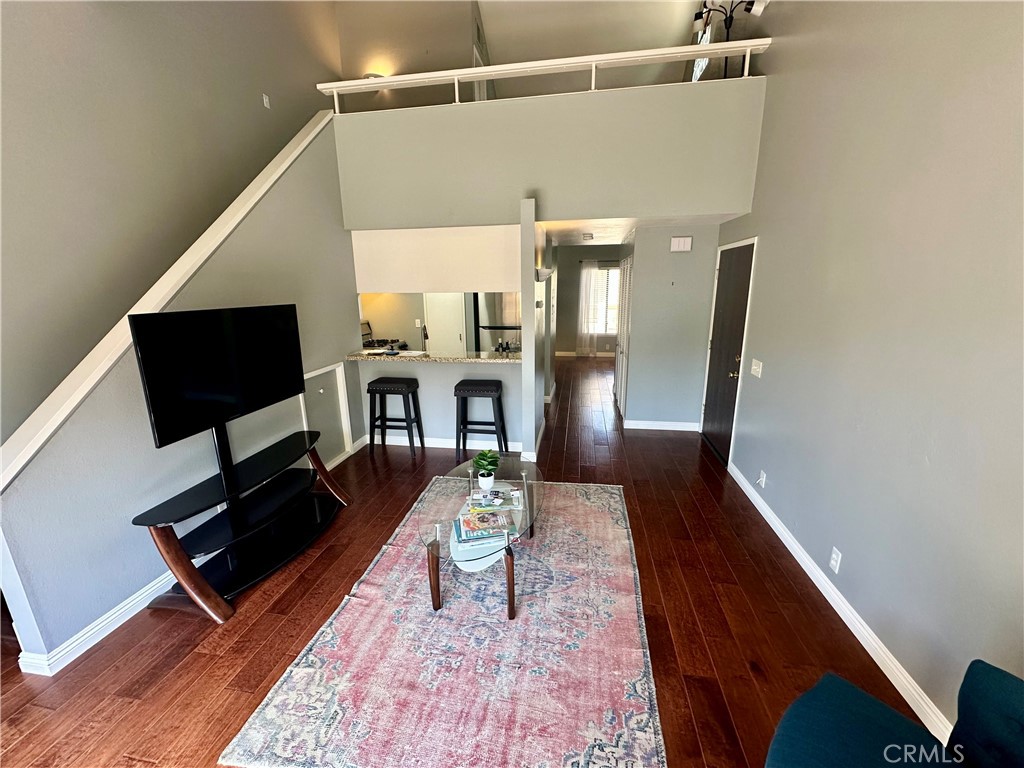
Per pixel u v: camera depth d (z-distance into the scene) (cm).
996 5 132
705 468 390
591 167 351
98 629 207
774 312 293
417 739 160
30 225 218
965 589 144
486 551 214
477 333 545
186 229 309
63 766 153
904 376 173
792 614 218
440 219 383
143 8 272
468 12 456
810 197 247
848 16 211
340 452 418
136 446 223
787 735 121
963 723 115
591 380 745
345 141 384
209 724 167
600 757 153
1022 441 124
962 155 145
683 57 326
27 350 220
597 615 219
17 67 210
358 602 230
